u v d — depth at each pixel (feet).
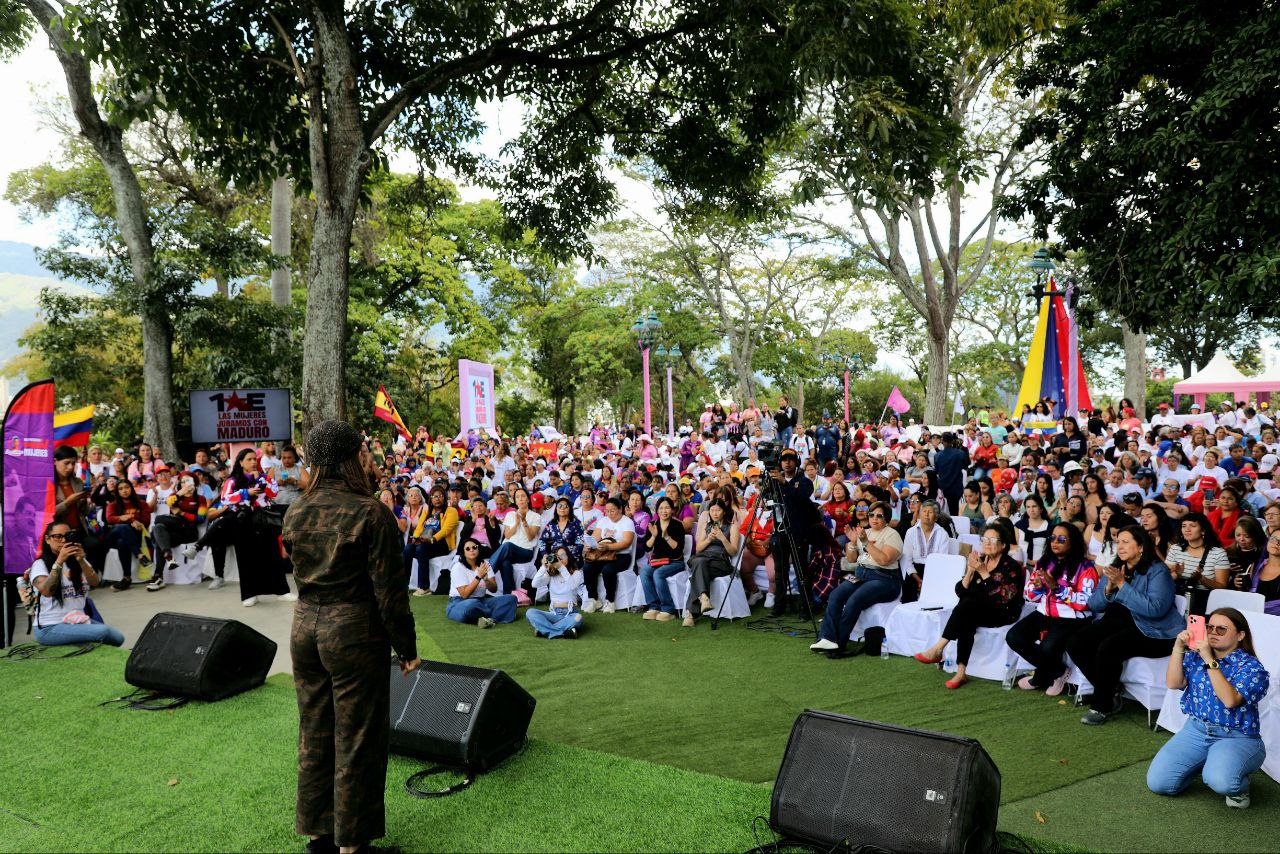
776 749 15.81
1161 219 31.42
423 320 97.45
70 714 17.80
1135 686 17.71
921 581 24.88
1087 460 39.04
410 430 93.30
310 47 29.32
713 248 111.65
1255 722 13.38
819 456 60.85
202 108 29.53
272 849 11.71
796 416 65.87
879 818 10.60
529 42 29.27
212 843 11.91
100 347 65.72
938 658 21.79
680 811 12.66
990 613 20.27
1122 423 58.44
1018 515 29.37
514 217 37.35
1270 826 12.55
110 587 33.09
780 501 27.32
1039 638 19.49
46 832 12.35
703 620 27.55
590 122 33.71
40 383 24.44
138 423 73.61
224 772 14.51
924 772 10.60
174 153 68.85
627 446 69.21
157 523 33.19
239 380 55.93
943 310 76.48
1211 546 20.51
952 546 25.96
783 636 25.18
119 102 28.50
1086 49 36.17
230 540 33.45
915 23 26.68
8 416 24.13
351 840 10.55
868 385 196.75
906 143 25.18
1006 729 16.99
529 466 46.26
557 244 37.65
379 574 10.37
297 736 16.22
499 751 14.60
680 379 144.05
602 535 29.96
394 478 47.65
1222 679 13.35
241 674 18.97
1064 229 35.73
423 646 24.66
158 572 32.96
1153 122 32.09
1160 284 31.53
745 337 118.93
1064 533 19.52
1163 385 150.20
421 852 11.43
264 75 30.09
